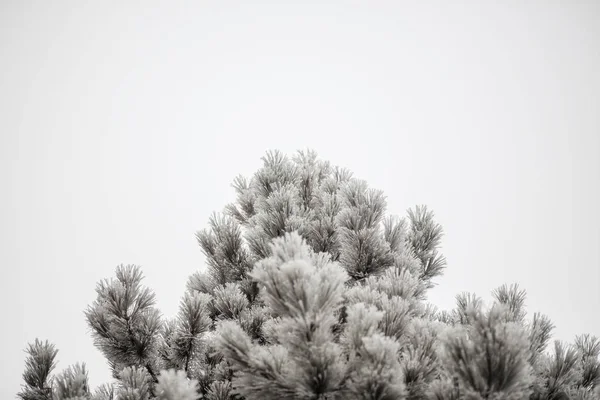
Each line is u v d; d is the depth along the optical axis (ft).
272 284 5.73
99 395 7.43
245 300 9.50
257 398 5.81
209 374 9.00
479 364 5.10
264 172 12.23
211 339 8.89
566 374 7.36
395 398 5.26
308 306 5.32
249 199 12.83
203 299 8.94
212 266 10.97
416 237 11.24
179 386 5.03
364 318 5.67
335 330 7.25
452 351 5.41
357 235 9.16
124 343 8.38
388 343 5.28
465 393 5.12
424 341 6.67
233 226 10.74
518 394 5.00
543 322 8.95
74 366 6.97
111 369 9.36
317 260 6.61
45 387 7.87
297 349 5.49
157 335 8.80
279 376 5.49
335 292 5.59
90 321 8.27
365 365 5.37
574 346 9.00
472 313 5.65
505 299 9.37
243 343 5.92
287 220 9.85
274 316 8.98
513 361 4.92
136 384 7.51
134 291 8.42
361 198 9.67
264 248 9.99
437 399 5.58
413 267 9.29
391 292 7.55
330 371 5.38
